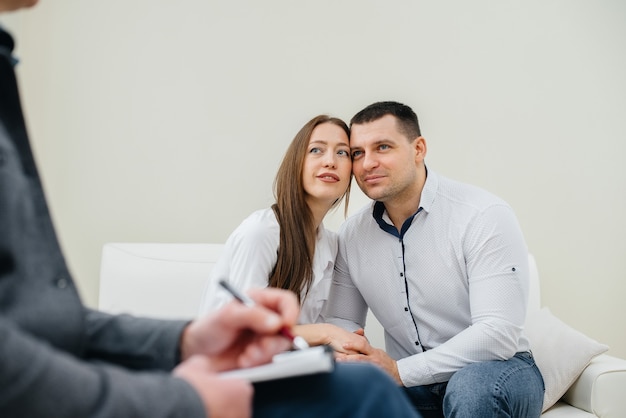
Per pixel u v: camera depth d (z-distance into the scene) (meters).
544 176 2.33
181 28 2.33
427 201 1.64
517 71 2.35
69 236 2.26
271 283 1.53
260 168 2.32
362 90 2.34
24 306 0.56
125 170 2.29
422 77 2.34
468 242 1.58
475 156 2.33
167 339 0.69
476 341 1.45
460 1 2.36
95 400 0.47
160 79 2.32
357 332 1.61
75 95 2.29
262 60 2.33
